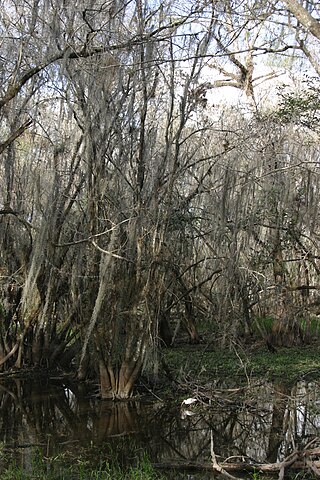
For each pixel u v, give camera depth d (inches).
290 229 601.0
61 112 469.7
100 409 420.2
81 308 463.5
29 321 512.7
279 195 580.1
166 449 335.6
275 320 674.2
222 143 576.7
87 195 442.9
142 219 427.2
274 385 478.6
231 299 582.9
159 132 521.3
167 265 461.1
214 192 555.2
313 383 488.1
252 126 596.4
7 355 518.0
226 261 553.3
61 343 523.2
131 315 439.8
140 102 445.4
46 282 506.9
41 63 383.6
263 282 611.5
